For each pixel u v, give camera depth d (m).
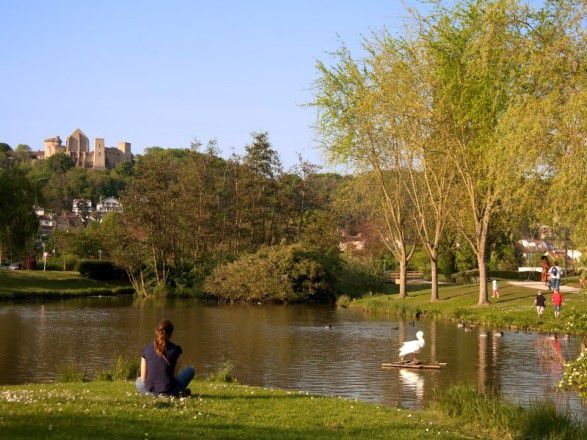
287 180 103.00
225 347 33.53
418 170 53.62
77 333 38.75
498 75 27.95
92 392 16.00
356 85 52.47
